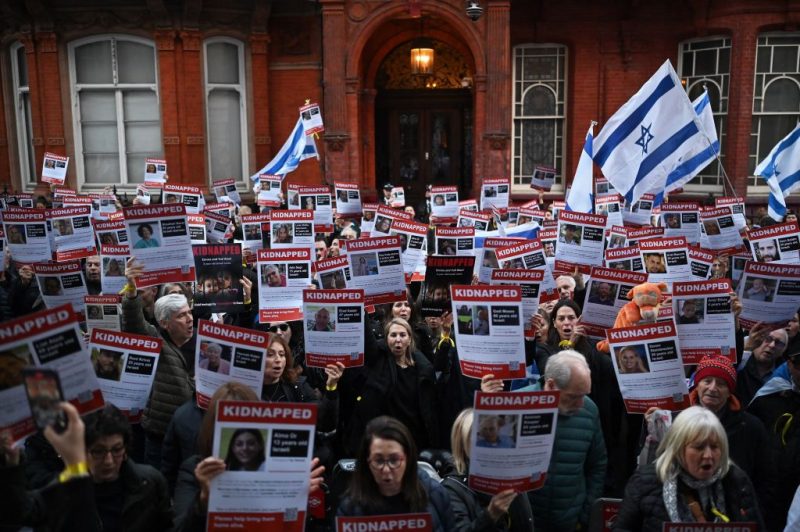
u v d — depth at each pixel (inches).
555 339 246.8
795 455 186.5
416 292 360.5
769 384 195.6
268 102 768.9
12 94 796.6
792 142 433.7
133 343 186.4
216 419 127.6
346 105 713.6
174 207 242.2
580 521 179.3
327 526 183.9
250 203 770.2
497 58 696.4
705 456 138.4
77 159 761.6
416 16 697.6
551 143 771.4
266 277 258.8
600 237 312.3
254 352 179.2
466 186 829.8
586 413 183.0
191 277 244.8
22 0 725.9
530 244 287.4
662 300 241.1
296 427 129.7
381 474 137.3
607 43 739.4
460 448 160.1
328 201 472.1
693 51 732.0
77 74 751.1
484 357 193.5
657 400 187.8
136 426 212.4
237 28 751.7
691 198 737.6
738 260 330.6
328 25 704.4
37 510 118.9
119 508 142.6
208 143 762.8
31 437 159.2
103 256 294.2
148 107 756.0
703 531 131.8
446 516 147.0
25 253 364.5
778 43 697.6
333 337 214.8
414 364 224.8
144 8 729.0
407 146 829.2
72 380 127.0
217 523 128.0
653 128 358.9
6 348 121.8
